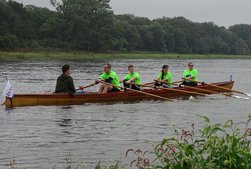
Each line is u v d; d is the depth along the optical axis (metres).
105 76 21.38
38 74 39.06
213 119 16.22
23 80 32.69
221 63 89.81
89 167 9.62
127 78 22.20
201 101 21.67
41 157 10.38
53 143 11.84
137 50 119.00
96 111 17.62
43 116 16.17
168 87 23.39
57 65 56.25
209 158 5.64
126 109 18.36
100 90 21.33
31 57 77.06
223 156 5.54
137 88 22.08
